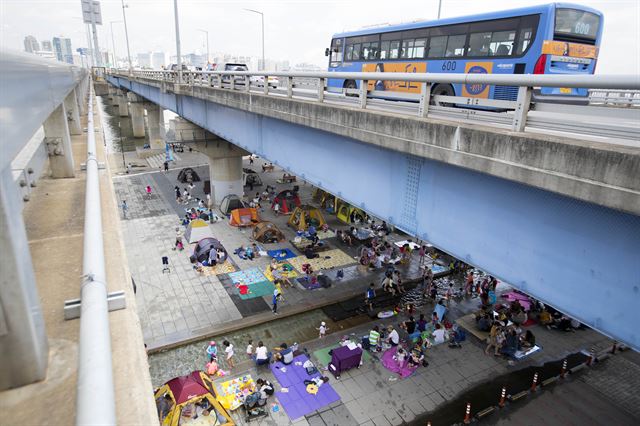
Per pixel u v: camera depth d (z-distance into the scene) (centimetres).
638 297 471
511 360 1571
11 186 157
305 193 3553
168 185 3638
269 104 1309
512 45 1167
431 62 1438
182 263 2170
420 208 813
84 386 136
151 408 189
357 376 1444
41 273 295
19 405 167
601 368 1562
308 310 1812
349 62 1894
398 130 758
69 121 962
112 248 357
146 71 4244
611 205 438
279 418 1250
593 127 501
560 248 555
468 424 1277
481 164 595
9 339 166
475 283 2112
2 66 157
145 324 1658
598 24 1136
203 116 2384
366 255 2244
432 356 1573
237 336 1639
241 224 2688
